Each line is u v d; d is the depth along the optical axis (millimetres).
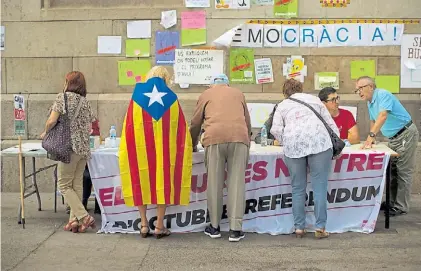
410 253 5000
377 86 7352
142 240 5395
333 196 5578
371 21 7281
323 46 7316
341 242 5305
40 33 7406
